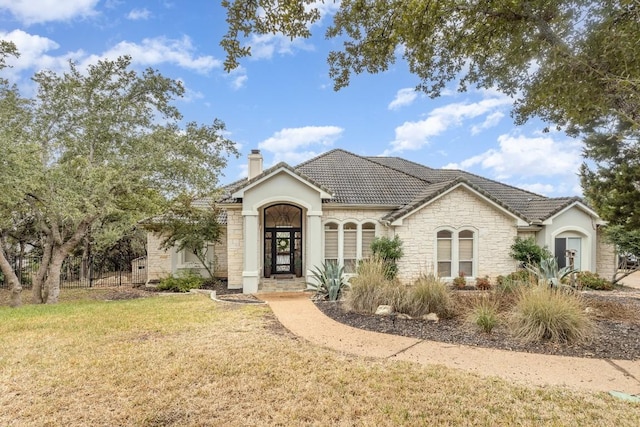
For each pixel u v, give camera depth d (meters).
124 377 6.63
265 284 19.67
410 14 4.82
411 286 12.75
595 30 3.90
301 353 7.98
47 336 9.33
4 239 24.05
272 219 22.12
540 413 5.38
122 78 17.94
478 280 18.97
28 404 5.70
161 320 11.18
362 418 5.27
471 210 20.12
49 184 15.20
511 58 4.88
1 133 13.90
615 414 5.32
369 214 20.48
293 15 4.80
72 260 28.16
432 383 6.43
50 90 17.03
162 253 23.50
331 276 15.85
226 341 8.84
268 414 5.38
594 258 21.50
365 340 9.20
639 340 8.80
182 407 5.59
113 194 17.06
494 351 8.31
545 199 23.47
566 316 8.98
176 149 17.58
